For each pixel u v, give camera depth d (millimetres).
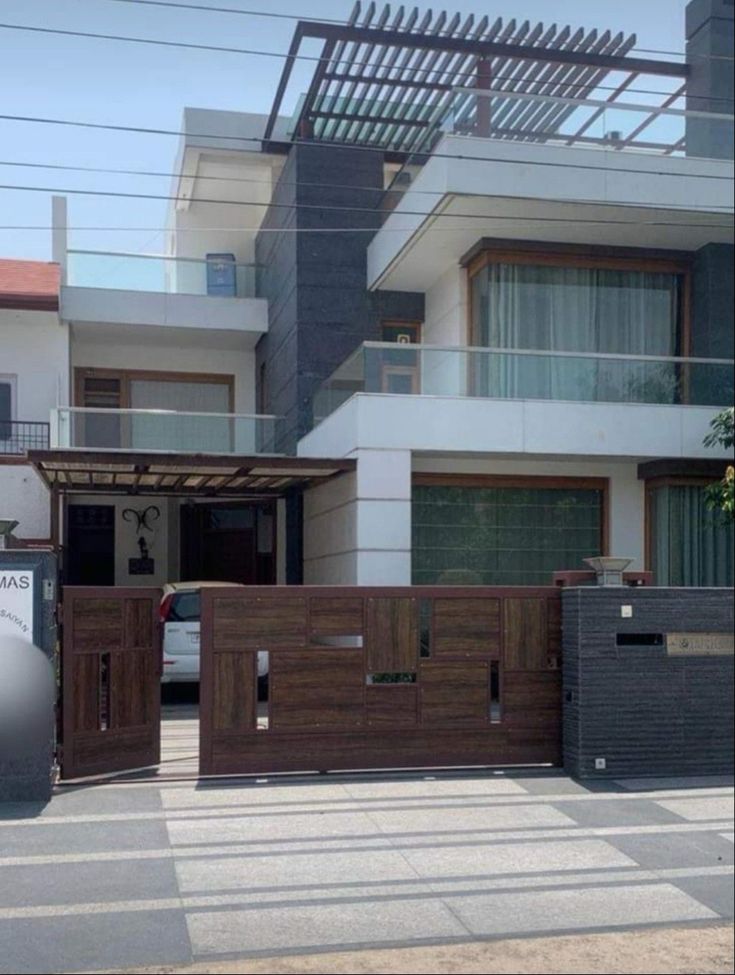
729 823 7879
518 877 6566
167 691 16594
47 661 8477
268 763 9281
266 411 20781
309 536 17969
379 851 7086
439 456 15414
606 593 9461
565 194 15180
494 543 16219
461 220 15836
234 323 20672
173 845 7188
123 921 5754
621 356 15344
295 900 6109
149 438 16469
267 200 22688
